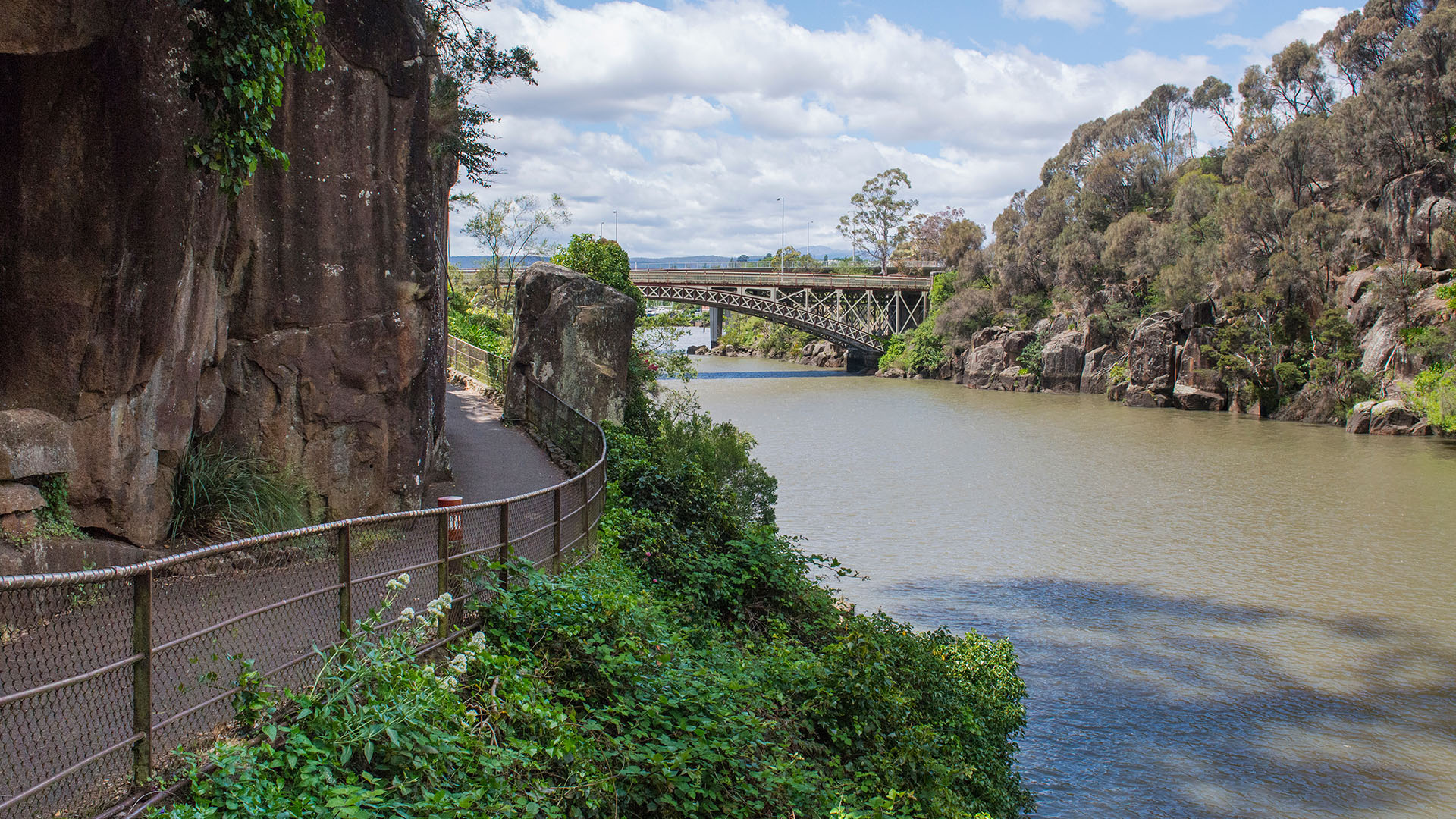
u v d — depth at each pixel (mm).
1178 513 36375
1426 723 18547
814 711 10000
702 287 98500
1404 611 24953
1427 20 67938
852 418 67125
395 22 11930
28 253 7637
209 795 4500
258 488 10688
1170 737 17953
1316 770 16750
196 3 7754
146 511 9047
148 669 4484
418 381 12766
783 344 140625
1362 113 70438
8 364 7734
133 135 7926
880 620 16359
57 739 4473
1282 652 22219
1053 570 28703
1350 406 62188
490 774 5629
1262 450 51625
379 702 5383
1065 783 16234
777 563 15070
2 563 7285
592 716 7250
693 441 25219
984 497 39562
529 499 9359
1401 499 38531
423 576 7301
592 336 23047
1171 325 75625
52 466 7938
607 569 10969
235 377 10961
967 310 99875
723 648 10781
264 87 8125
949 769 10789
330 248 11500
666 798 6473
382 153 11992
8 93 7301
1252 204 71938
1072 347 87438
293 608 5703
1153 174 102250
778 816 7211
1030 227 103438
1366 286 64562
